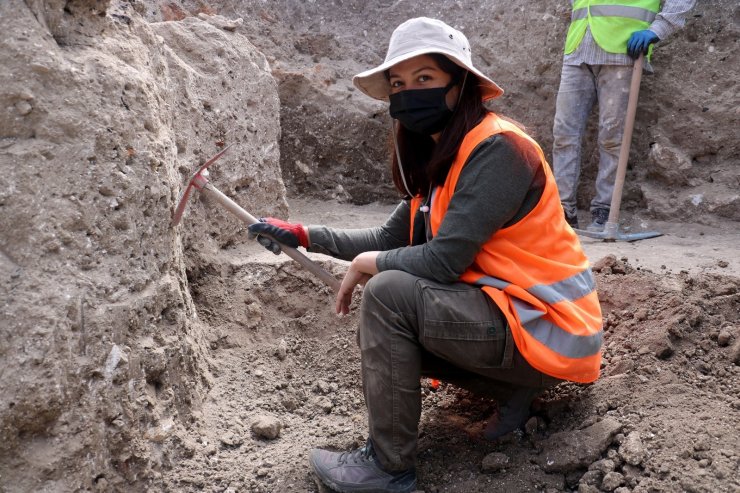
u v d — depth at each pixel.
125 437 2.26
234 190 3.72
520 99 5.40
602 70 4.67
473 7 5.71
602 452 2.32
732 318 2.95
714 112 4.81
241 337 3.21
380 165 5.45
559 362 2.17
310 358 3.19
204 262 3.33
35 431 2.05
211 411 2.72
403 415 2.23
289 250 2.58
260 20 5.64
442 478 2.39
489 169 2.13
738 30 4.82
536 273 2.25
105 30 2.61
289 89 5.37
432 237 2.33
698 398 2.50
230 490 2.36
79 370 2.13
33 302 2.07
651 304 3.06
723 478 2.12
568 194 4.91
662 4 4.73
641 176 5.06
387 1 6.07
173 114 3.27
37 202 2.15
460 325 2.17
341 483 2.27
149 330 2.45
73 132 2.24
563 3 5.23
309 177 5.48
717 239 4.45
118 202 2.35
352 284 2.38
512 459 2.40
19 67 2.16
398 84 2.30
